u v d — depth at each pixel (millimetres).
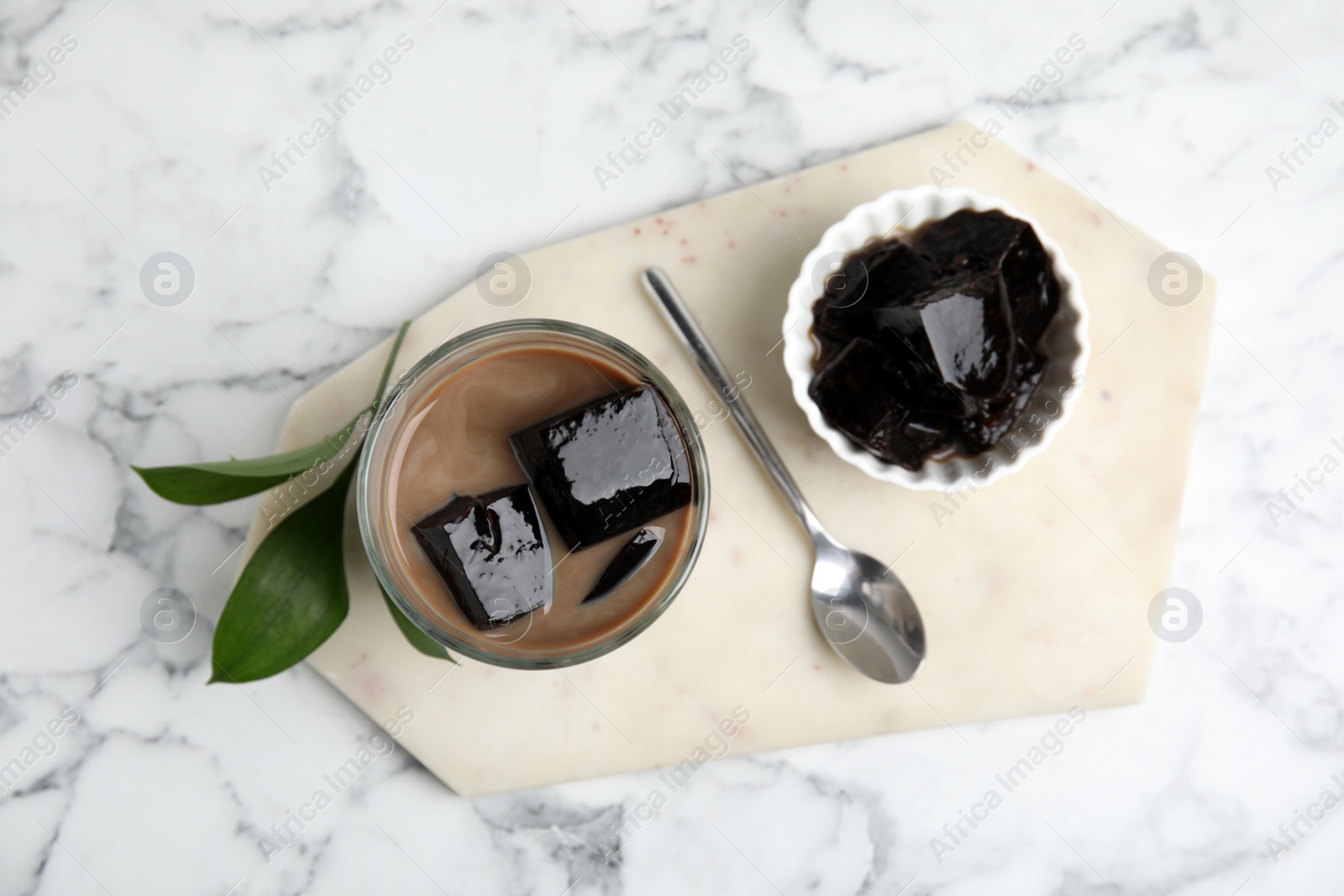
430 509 436
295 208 493
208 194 494
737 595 481
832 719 483
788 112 497
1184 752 499
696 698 481
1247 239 500
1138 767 498
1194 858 498
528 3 496
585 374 439
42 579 488
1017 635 485
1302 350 500
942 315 442
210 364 490
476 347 437
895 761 495
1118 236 487
